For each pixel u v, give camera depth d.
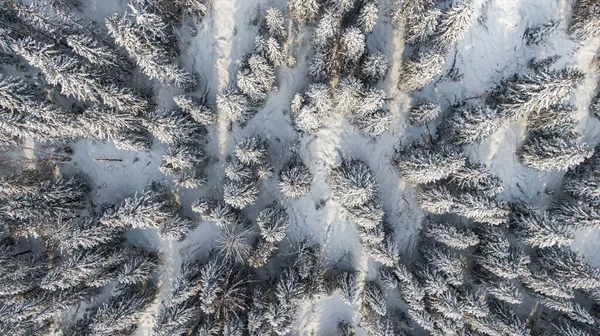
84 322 27.72
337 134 28.22
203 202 25.81
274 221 25.89
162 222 26.00
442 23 23.38
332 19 22.53
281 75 28.00
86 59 23.59
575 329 25.62
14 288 25.06
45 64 21.39
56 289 26.00
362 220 24.28
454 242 24.92
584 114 28.27
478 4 27.64
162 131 23.95
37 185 25.39
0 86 21.81
